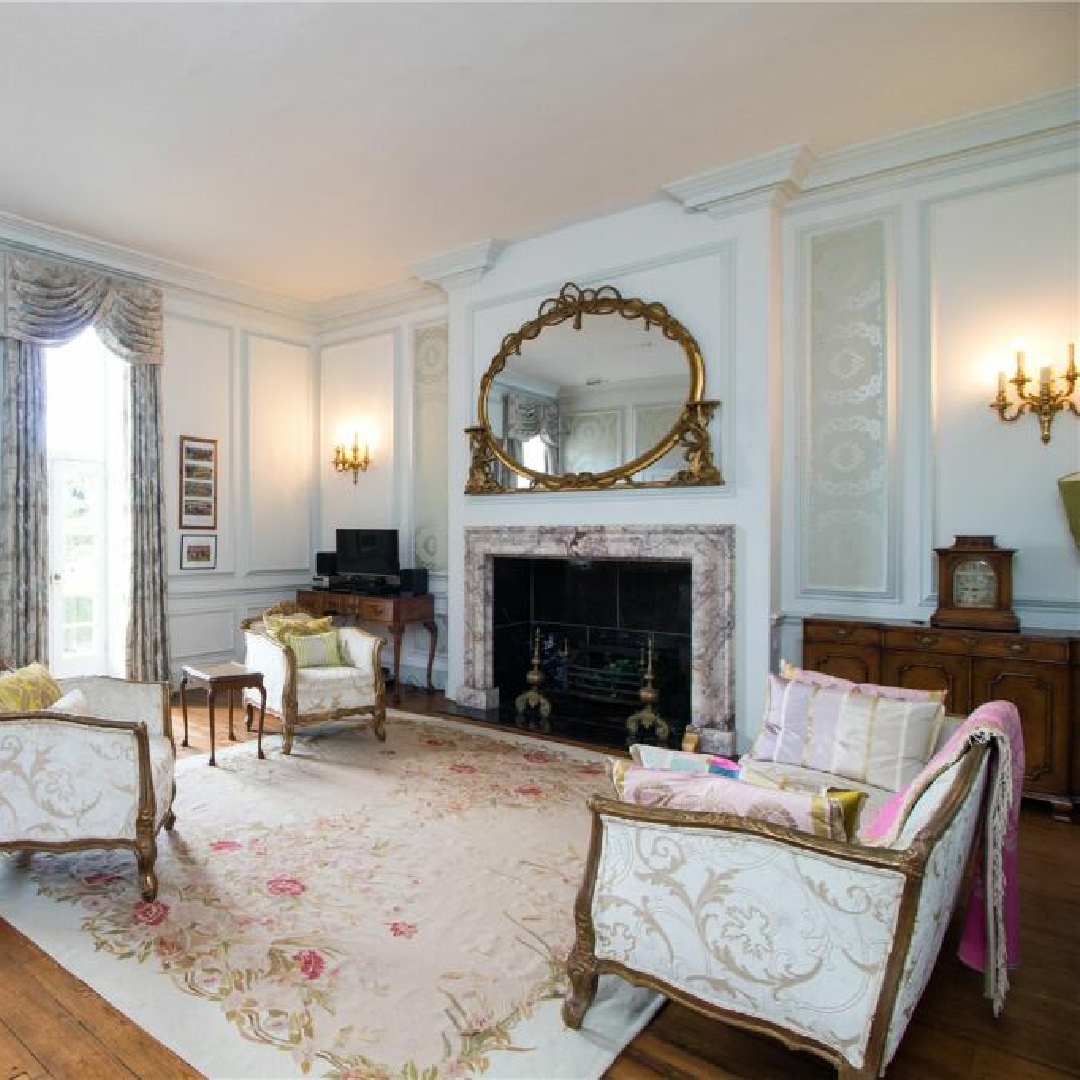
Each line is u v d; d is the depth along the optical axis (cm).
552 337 454
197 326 544
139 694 296
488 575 489
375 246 484
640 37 278
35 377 448
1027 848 280
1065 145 328
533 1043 172
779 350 392
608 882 171
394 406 572
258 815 304
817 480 389
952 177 354
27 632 440
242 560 571
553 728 440
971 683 320
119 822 237
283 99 317
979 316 348
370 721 443
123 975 196
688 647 450
